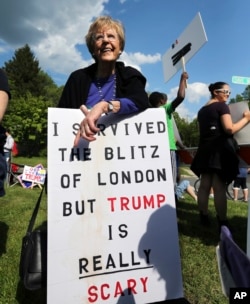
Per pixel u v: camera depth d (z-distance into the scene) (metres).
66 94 2.15
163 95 4.05
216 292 2.27
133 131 1.94
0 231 3.62
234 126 3.16
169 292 1.89
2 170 2.28
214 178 3.41
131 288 1.83
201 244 3.17
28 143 32.75
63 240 1.73
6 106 2.20
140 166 1.92
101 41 1.99
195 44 3.25
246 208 5.11
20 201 5.73
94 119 1.72
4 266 2.64
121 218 1.85
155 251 1.89
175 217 1.94
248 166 3.25
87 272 1.76
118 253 1.82
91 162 1.84
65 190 1.77
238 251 0.93
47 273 1.69
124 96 2.03
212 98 3.53
